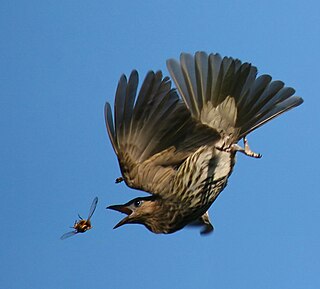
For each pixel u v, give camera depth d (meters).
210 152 13.54
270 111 13.70
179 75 13.25
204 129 13.34
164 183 13.54
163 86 12.71
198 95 13.27
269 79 13.52
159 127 13.04
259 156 13.54
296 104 13.73
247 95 13.46
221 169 13.67
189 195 13.70
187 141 13.34
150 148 13.22
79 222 14.74
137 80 12.71
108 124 12.94
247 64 13.36
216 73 13.31
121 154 13.13
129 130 13.02
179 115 12.98
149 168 13.39
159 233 14.09
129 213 13.91
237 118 13.52
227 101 13.38
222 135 13.52
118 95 12.80
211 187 13.74
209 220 15.41
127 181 13.41
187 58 13.34
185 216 13.91
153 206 13.84
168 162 13.42
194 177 13.59
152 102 12.80
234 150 13.65
